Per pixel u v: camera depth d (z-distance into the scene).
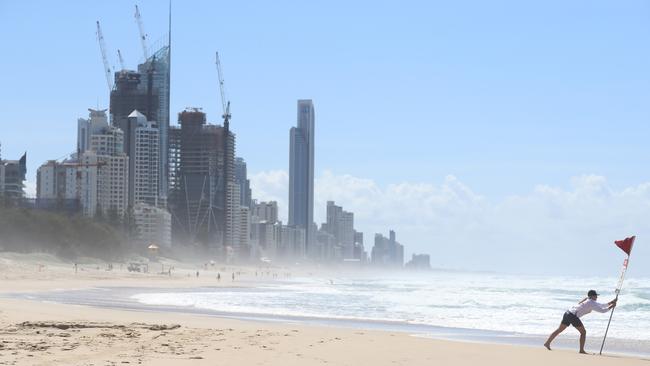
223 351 19.52
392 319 41.56
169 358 17.64
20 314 32.59
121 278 134.00
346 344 23.06
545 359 21.64
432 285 172.50
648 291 118.62
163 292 80.56
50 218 189.62
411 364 18.95
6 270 122.94
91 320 29.92
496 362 20.38
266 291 92.25
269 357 18.78
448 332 33.44
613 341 30.25
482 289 129.38
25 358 16.69
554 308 57.19
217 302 59.03
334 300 67.56
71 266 165.38
